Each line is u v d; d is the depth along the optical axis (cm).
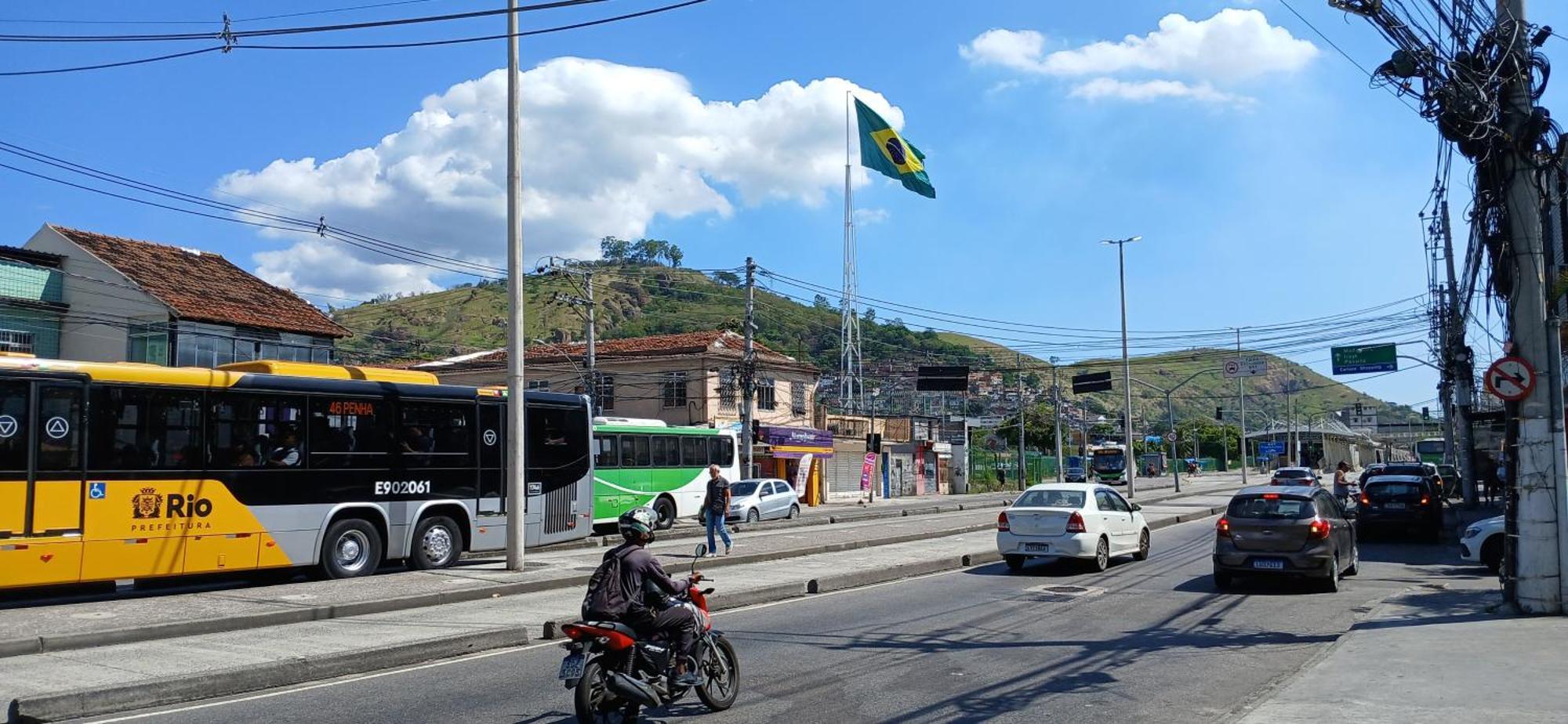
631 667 778
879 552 2312
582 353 5444
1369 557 2169
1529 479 1234
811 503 5478
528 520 2036
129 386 1486
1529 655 995
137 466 1478
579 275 4312
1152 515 3438
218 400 1580
